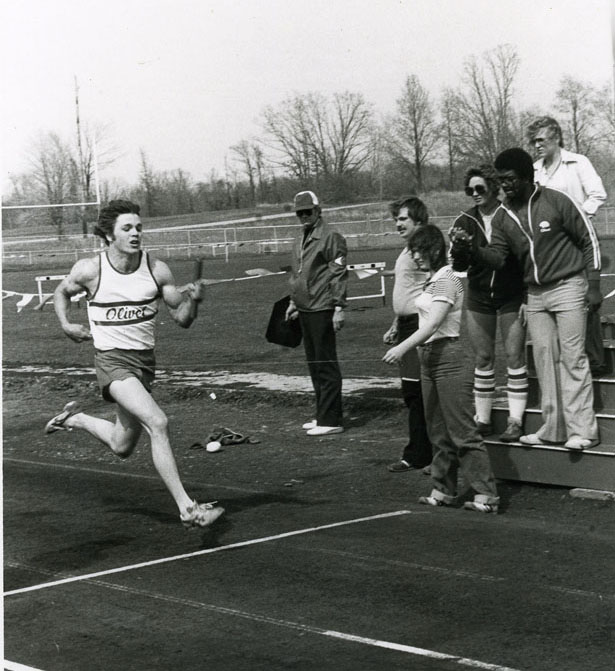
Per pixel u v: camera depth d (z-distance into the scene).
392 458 8.89
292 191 48.00
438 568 5.67
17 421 11.56
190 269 32.50
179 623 5.00
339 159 45.59
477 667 4.25
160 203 50.00
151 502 7.68
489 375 7.97
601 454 7.27
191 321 6.51
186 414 11.36
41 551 6.43
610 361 7.99
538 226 7.15
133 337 6.43
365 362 13.52
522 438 7.65
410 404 8.35
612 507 7.04
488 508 6.98
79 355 16.50
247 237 45.75
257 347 15.88
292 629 4.82
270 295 24.42
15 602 5.45
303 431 10.21
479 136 37.78
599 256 7.14
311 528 6.70
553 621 4.76
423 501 7.35
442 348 6.96
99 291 6.40
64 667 4.52
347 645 4.57
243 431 10.32
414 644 4.55
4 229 46.59
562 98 33.06
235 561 6.00
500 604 5.03
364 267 19.88
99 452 9.85
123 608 5.27
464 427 7.02
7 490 8.20
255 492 7.91
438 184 40.88
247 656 4.51
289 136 47.38
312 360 9.98
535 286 7.39
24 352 17.05
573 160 7.64
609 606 4.94
